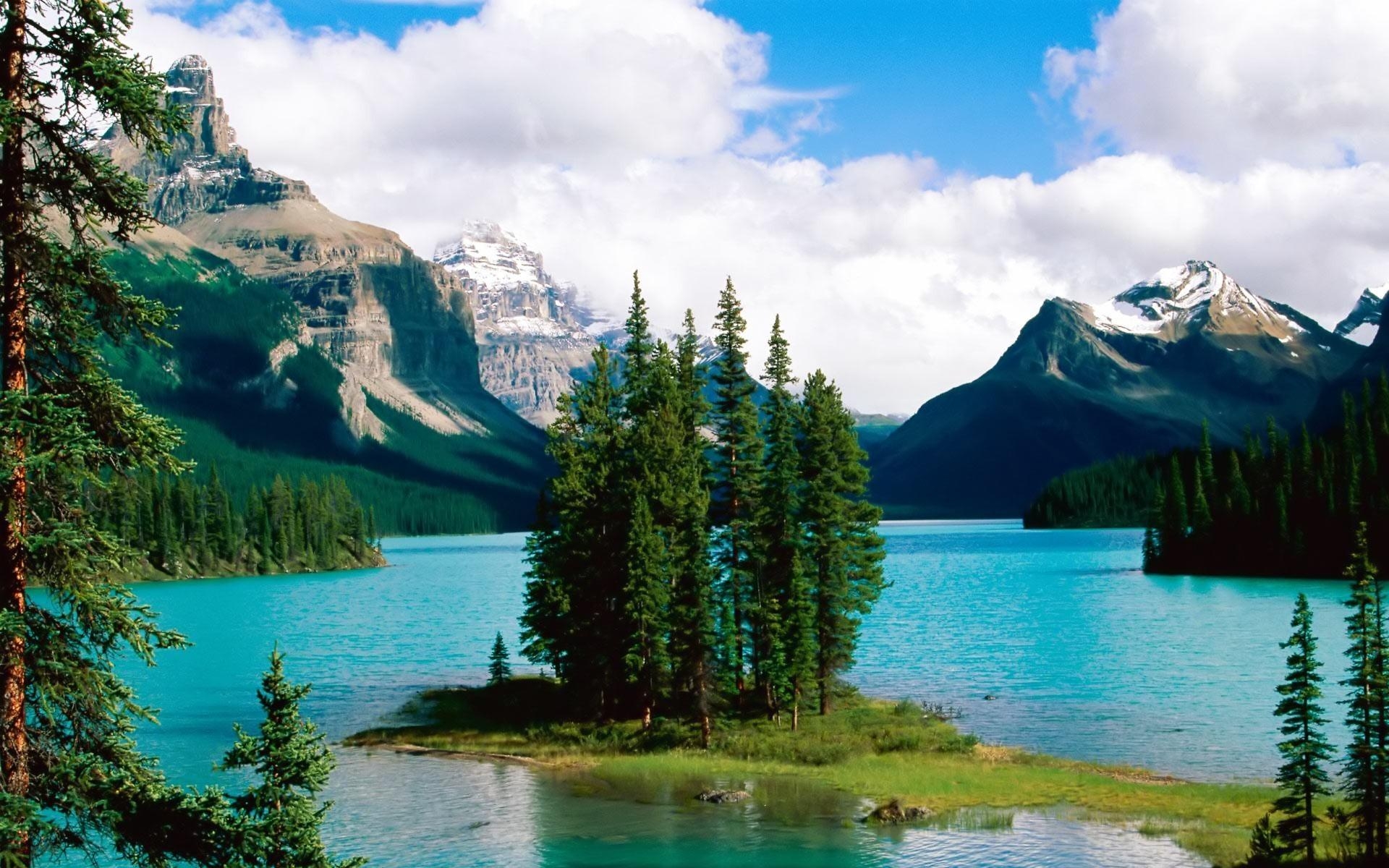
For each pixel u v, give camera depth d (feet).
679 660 240.32
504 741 249.96
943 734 240.53
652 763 224.12
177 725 272.31
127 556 62.18
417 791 208.54
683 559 242.37
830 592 255.91
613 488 262.47
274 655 79.71
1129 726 253.85
